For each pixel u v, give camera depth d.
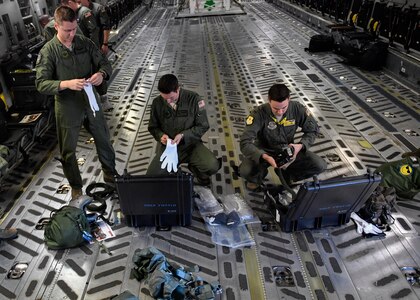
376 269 2.65
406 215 3.15
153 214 3.00
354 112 5.12
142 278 2.58
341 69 6.95
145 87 6.25
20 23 5.02
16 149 3.83
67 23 2.75
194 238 2.97
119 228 3.09
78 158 4.12
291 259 2.75
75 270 2.69
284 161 2.98
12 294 2.51
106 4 9.41
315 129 3.25
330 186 2.64
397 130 4.58
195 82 6.46
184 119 3.29
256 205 3.34
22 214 3.26
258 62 7.51
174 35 10.18
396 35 6.55
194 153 3.46
